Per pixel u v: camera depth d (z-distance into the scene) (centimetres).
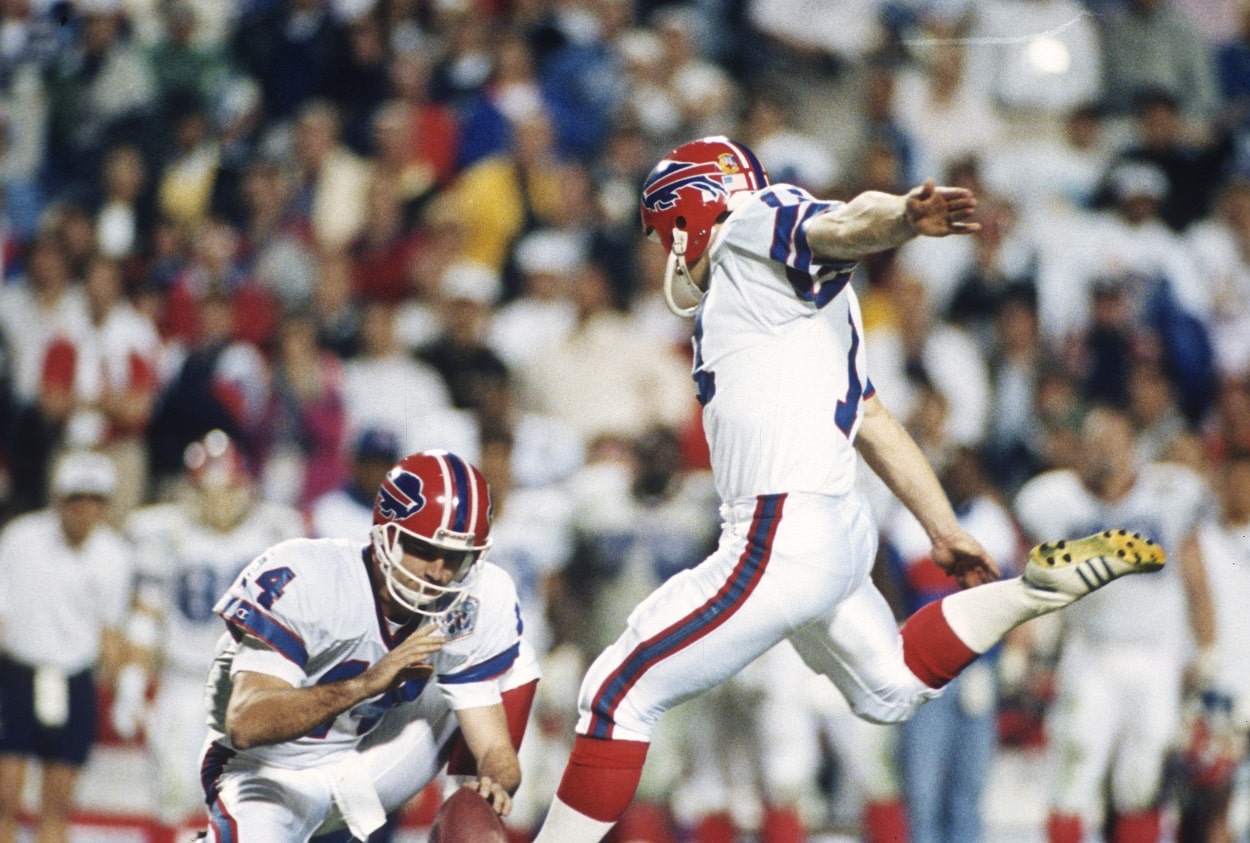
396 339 3556
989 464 3506
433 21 4338
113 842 3070
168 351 3888
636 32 4316
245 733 1470
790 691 2716
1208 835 2716
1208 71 4334
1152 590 2753
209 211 4166
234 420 3528
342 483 3491
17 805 2806
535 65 4238
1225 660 2739
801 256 1367
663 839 2744
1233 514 2775
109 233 4206
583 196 3916
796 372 1409
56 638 2797
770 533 1405
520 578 2792
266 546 2673
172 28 4397
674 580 1458
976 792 2741
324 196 4078
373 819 1594
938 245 3719
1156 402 3447
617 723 1448
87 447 3619
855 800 3005
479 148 4094
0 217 4262
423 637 1453
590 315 3531
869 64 4172
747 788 2802
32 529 2809
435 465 1517
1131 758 2770
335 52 4291
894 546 2705
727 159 1455
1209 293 3881
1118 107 4259
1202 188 3959
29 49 4372
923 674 1497
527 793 2755
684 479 3041
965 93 4175
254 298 3884
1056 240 3897
